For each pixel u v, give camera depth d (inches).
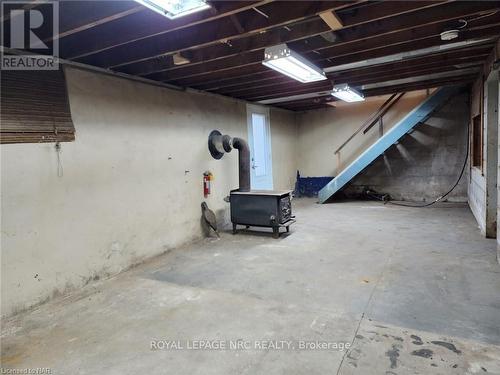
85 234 125.5
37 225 109.5
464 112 254.4
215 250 164.9
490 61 146.8
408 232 179.3
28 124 107.0
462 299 101.7
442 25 115.3
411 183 279.3
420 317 92.6
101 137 131.9
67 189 119.0
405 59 148.6
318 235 182.7
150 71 139.8
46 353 83.4
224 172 210.5
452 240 160.9
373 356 76.2
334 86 195.0
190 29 111.6
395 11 94.2
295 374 71.7
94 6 85.8
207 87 185.0
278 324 92.0
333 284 117.2
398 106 279.9
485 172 162.7
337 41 119.7
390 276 121.6
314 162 319.6
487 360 73.1
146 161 153.0
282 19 96.0
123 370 75.7
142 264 148.3
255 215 185.9
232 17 101.0
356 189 302.7
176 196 170.9
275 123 285.3
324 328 89.0
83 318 100.7
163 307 105.4
